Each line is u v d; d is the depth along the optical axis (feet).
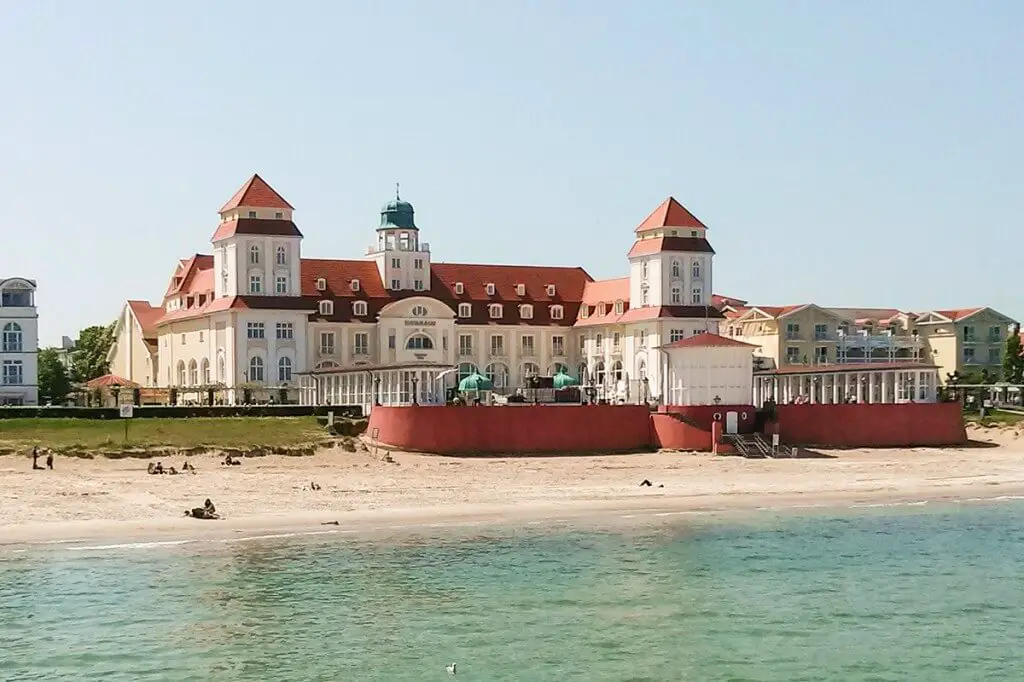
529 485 331.16
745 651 166.81
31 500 279.08
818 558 230.89
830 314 620.49
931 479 358.23
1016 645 171.22
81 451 338.34
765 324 615.57
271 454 355.97
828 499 316.81
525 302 594.24
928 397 451.53
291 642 168.04
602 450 400.88
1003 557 233.55
